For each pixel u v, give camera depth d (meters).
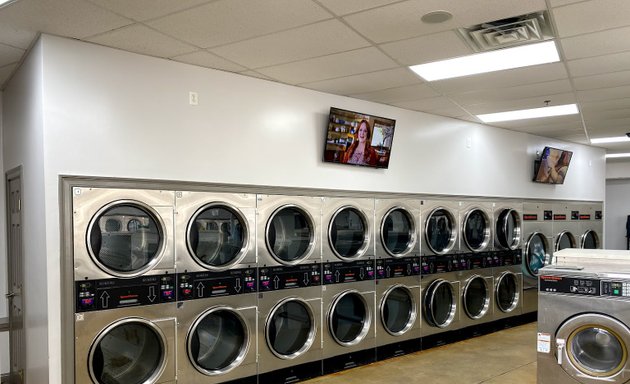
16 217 4.25
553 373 3.58
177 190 3.85
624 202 12.17
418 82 4.64
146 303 3.62
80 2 2.81
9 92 4.49
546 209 7.90
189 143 3.97
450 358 5.41
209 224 4.09
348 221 5.23
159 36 3.36
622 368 3.32
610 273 3.39
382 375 4.80
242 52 3.72
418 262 5.75
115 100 3.60
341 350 4.95
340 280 4.96
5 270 4.79
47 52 3.30
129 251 3.64
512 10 2.96
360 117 5.10
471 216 6.68
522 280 7.29
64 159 3.35
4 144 4.73
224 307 4.05
